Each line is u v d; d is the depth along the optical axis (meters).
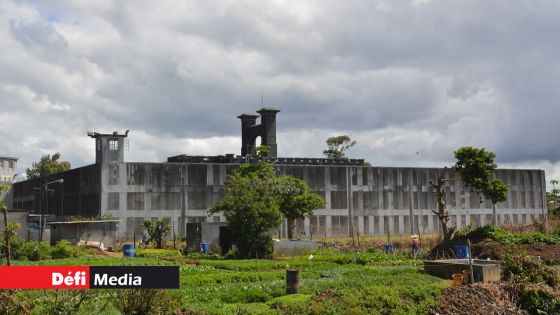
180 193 82.19
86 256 51.31
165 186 81.56
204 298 28.28
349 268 41.88
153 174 81.12
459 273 36.28
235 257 53.34
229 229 54.97
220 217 83.62
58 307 22.11
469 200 99.38
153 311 22.44
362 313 26.12
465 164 63.03
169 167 82.12
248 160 90.94
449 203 97.62
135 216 79.50
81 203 84.88
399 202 94.69
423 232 95.38
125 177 79.69
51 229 60.66
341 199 90.81
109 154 79.25
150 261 45.72
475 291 31.62
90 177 82.12
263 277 36.19
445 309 29.12
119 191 79.06
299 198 67.06
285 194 67.31
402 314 27.31
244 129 108.88
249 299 29.00
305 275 37.66
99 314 22.44
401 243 66.12
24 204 110.62
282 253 55.31
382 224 93.06
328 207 89.75
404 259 50.38
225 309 25.56
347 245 65.88
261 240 53.59
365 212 92.19
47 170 127.00
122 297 22.47
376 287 29.88
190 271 39.28
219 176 84.56
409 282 33.41
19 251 45.38
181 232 81.44
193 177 83.19
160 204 81.00
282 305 26.52
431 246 58.81
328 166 90.69
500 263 35.62
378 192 93.50
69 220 71.50
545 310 30.64
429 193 96.88
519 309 30.89
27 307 21.25
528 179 104.19
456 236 57.03
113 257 51.78
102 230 63.00
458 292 31.28
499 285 32.59
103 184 78.31
